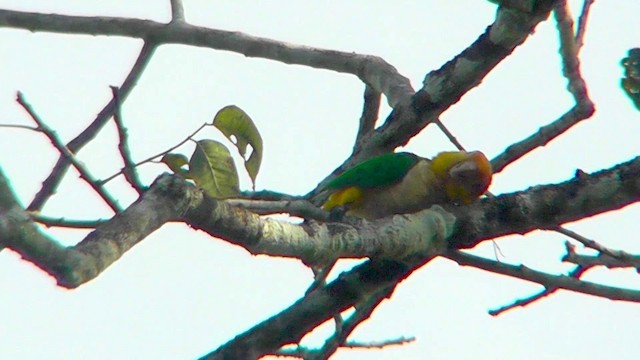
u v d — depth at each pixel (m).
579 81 11.76
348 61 13.91
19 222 6.27
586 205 10.50
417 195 13.44
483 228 10.54
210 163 8.83
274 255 8.64
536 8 10.66
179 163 8.80
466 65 11.65
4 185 6.32
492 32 11.28
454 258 11.08
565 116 12.01
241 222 8.16
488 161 12.97
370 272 10.55
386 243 9.75
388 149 13.07
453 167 13.03
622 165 10.45
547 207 10.52
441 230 10.39
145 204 7.40
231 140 9.48
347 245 9.29
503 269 11.21
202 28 14.20
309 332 10.70
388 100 13.29
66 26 14.00
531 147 12.45
